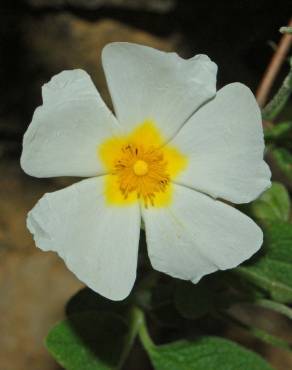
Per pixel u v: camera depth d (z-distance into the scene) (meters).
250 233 0.18
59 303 0.28
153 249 0.18
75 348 0.20
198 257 0.18
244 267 0.20
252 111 0.17
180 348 0.21
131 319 0.21
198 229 0.18
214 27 0.27
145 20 0.27
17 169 0.29
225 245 0.18
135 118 0.18
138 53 0.17
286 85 0.19
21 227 0.29
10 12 0.27
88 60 0.27
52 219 0.18
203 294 0.20
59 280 0.29
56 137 0.18
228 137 0.18
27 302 0.28
